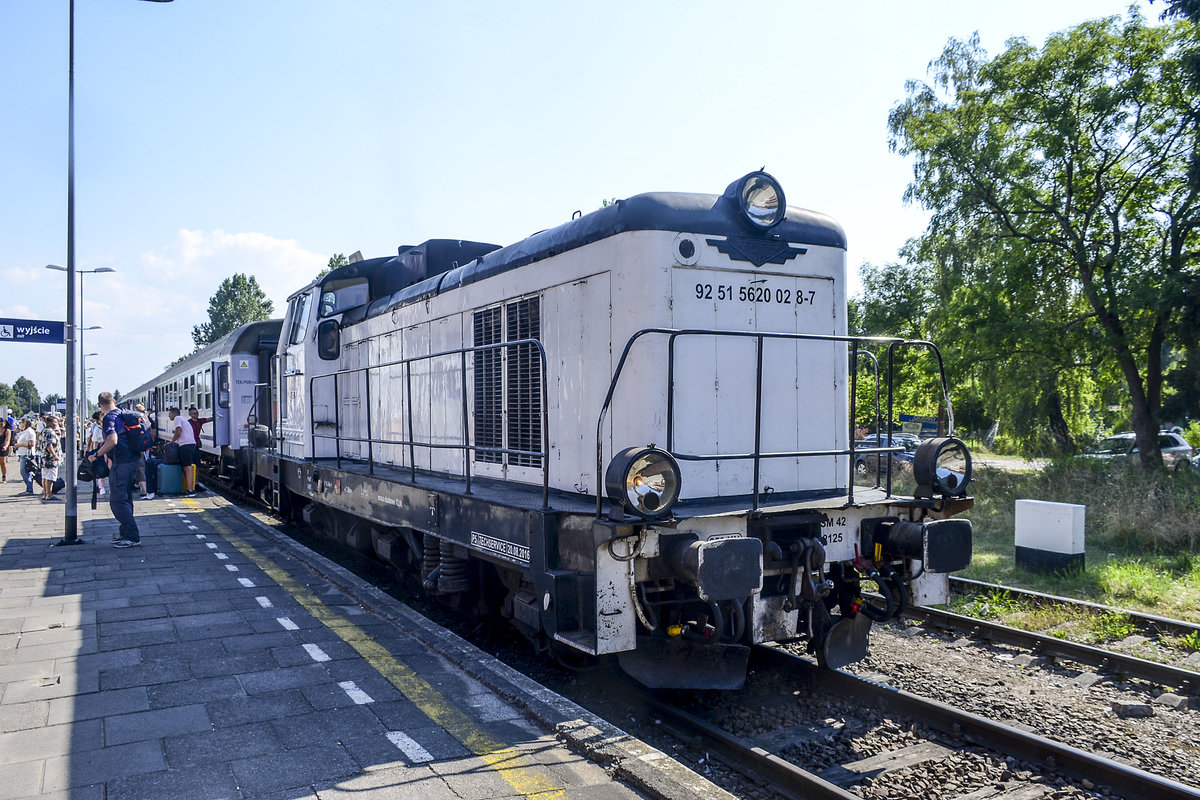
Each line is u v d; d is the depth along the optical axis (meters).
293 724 3.69
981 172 15.38
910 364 23.25
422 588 7.08
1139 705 4.34
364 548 7.63
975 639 5.72
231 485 15.15
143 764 3.26
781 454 4.11
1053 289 15.00
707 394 4.44
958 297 16.16
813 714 4.21
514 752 3.40
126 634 5.16
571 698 4.52
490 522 4.54
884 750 3.80
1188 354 12.88
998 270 15.10
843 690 4.48
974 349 15.25
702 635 3.90
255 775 3.16
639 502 3.55
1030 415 15.28
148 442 8.94
